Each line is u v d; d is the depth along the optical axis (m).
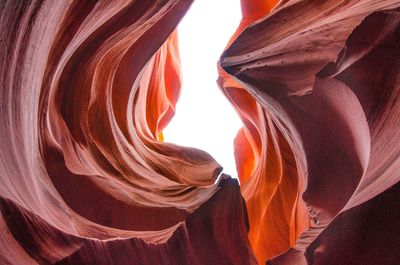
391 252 3.39
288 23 4.42
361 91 3.56
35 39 3.09
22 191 3.29
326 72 3.86
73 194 4.14
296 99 4.28
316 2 4.35
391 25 3.34
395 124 3.40
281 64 4.28
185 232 4.38
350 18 3.88
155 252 4.08
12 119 3.15
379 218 3.38
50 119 4.12
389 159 3.40
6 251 3.28
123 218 4.45
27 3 2.85
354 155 4.11
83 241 3.64
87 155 4.52
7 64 2.92
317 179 4.52
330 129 4.25
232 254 4.62
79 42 4.04
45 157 3.94
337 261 3.61
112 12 4.09
